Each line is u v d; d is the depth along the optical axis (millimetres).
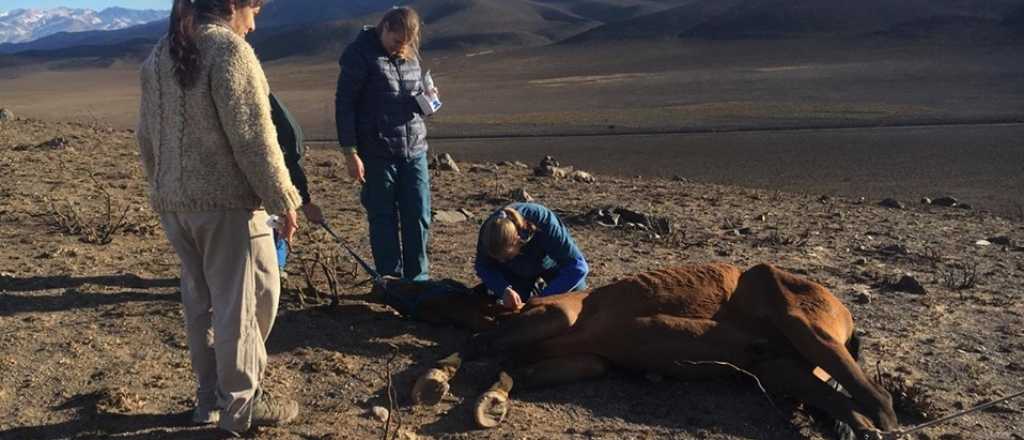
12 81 143125
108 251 8461
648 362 5531
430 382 5348
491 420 5121
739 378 5570
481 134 32125
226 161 4430
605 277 8148
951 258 9359
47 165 13484
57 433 4949
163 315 6699
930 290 7910
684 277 5645
